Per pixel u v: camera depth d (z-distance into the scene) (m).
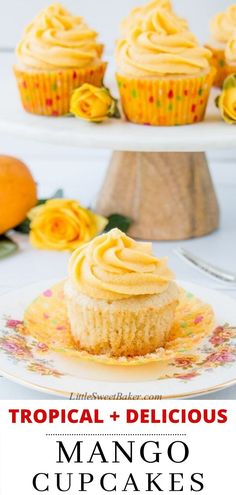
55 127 0.73
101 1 1.02
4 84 0.90
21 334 0.60
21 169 0.81
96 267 0.59
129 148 0.69
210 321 0.61
